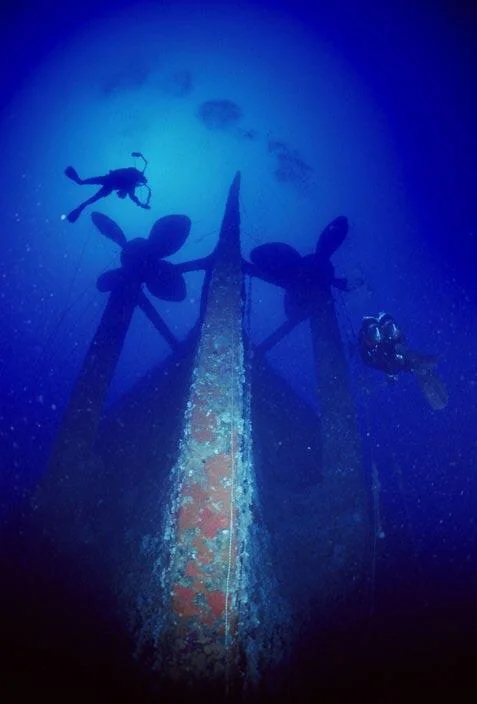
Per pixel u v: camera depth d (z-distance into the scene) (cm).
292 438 550
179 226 620
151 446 491
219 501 304
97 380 493
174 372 572
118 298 574
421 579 459
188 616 258
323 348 546
